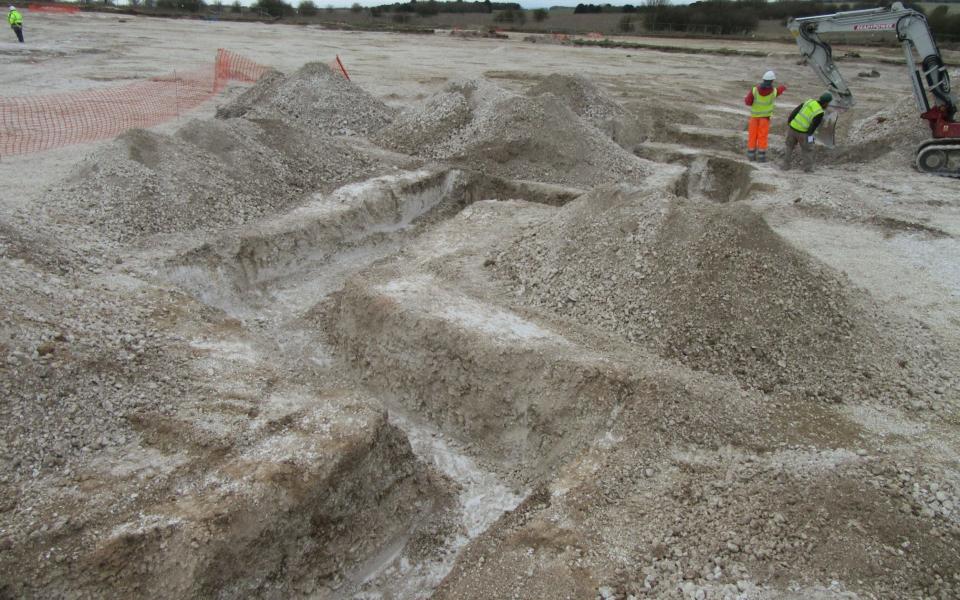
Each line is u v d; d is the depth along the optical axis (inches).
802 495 154.6
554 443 195.6
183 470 155.5
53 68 687.1
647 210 256.1
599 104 515.5
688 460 174.2
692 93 761.6
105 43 908.0
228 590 138.0
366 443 167.9
